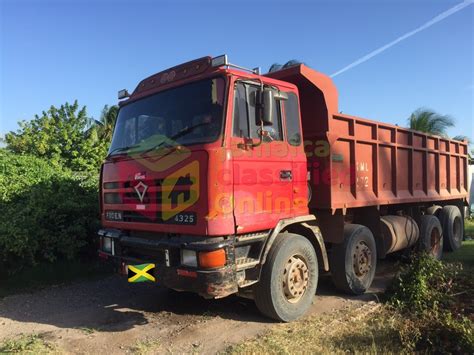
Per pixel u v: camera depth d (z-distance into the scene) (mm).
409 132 8367
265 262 5129
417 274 6082
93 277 7641
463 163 11234
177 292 6711
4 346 4625
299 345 4574
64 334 5051
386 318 5371
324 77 6207
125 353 4512
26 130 15789
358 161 6859
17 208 7496
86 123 17453
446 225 10266
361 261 6617
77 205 7855
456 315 5246
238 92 4867
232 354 4363
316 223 6066
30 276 7117
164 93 5402
